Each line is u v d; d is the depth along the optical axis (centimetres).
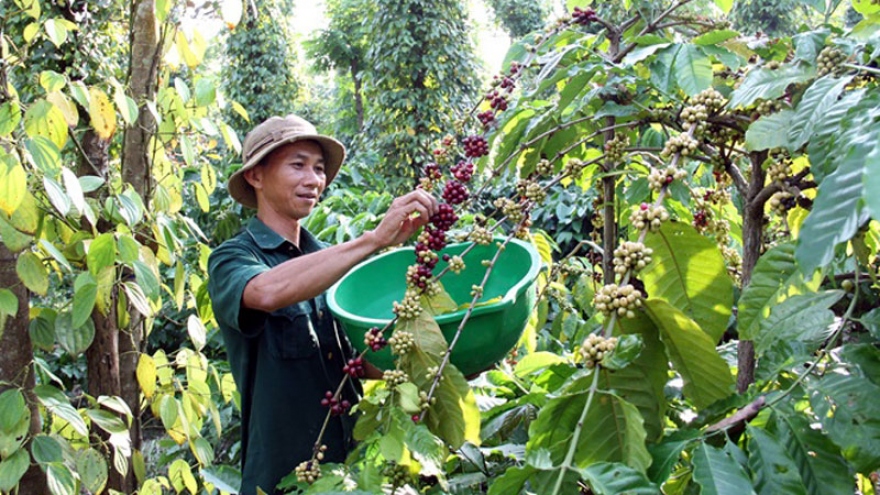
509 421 152
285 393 148
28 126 147
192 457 293
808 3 126
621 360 80
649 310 88
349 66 798
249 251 151
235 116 748
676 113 125
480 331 116
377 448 118
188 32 179
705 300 100
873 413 81
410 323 114
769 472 79
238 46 735
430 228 118
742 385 117
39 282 146
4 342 151
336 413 123
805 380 89
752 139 98
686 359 92
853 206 67
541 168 134
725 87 125
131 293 164
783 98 108
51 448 146
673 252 97
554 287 192
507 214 121
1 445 140
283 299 130
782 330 96
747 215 116
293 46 798
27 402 150
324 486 107
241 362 153
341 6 772
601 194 168
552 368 148
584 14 143
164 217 180
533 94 128
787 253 100
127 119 157
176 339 440
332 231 325
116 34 305
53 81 152
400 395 108
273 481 148
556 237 423
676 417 125
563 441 85
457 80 617
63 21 162
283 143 154
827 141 86
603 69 122
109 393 181
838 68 97
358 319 122
